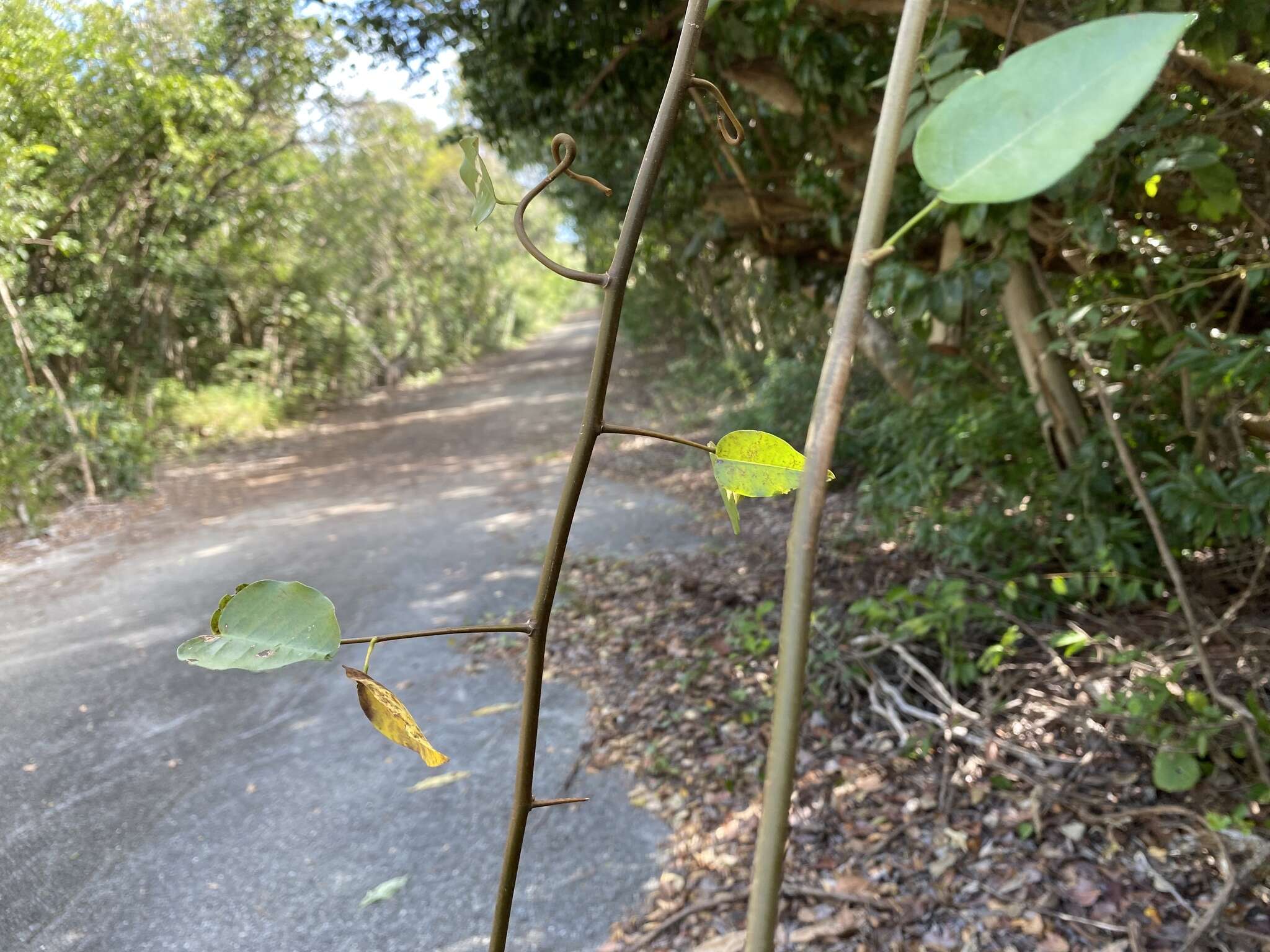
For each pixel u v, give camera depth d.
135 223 9.50
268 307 17.09
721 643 4.21
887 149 0.33
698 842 2.82
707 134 4.73
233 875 2.84
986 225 2.79
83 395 9.80
